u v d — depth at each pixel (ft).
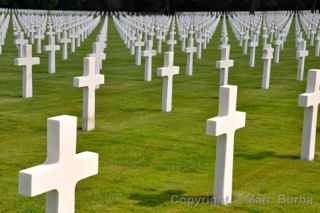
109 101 43.45
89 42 100.42
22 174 14.51
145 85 51.98
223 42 84.74
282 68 67.67
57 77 56.03
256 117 38.93
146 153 28.76
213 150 29.73
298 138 33.27
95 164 16.24
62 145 15.07
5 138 31.30
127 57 76.64
